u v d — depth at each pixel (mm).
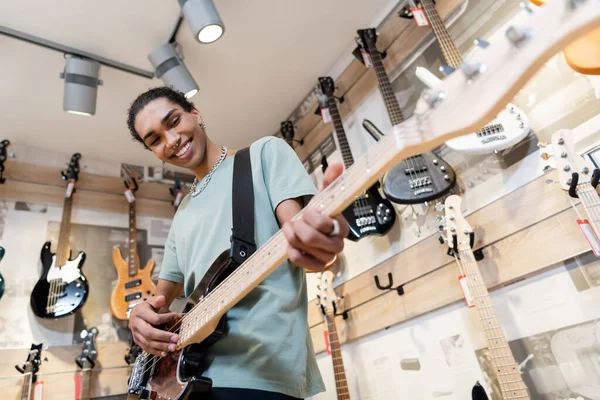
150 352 941
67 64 2076
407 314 1808
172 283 1351
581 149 1417
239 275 810
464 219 1590
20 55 2080
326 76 2602
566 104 1484
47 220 2510
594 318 1290
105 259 2604
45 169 2639
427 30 2051
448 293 1665
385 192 1697
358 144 2322
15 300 2207
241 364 855
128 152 2932
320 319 2268
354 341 2072
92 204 2727
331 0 2141
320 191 651
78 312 2355
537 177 1489
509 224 1527
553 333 1372
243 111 2777
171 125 1262
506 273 1502
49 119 2502
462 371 1596
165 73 2105
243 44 2271
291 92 2697
